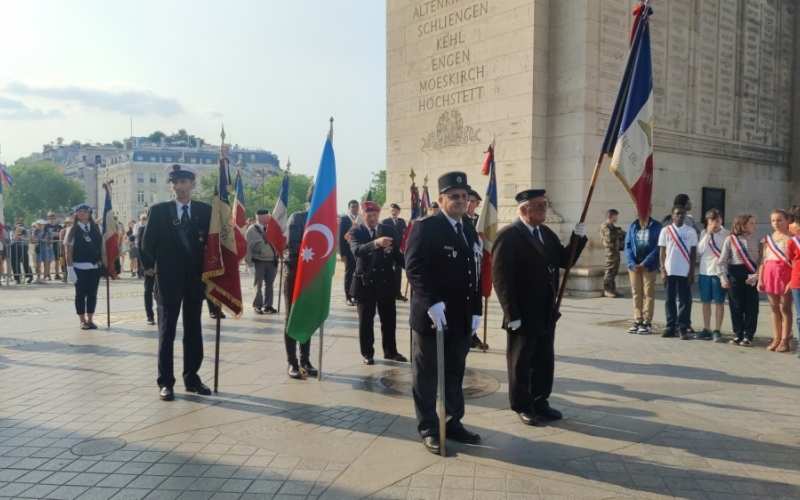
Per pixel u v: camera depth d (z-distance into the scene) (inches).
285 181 401.7
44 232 757.3
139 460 172.4
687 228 350.3
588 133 518.0
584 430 196.5
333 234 250.8
